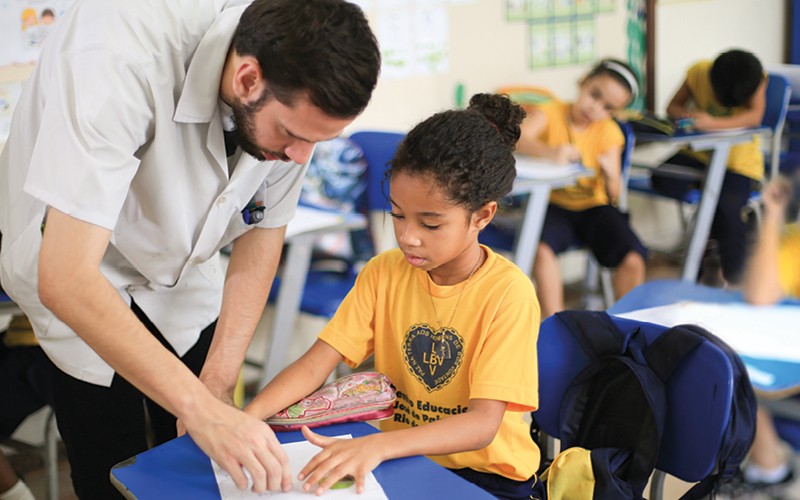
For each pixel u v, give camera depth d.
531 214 3.06
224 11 1.29
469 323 1.30
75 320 1.18
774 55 4.51
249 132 1.19
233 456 1.11
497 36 3.80
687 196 3.85
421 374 1.34
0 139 2.67
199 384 1.19
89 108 1.16
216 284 1.74
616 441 1.42
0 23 2.60
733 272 3.67
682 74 4.33
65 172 1.17
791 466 1.69
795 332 1.72
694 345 1.35
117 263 1.56
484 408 1.22
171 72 1.27
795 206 2.03
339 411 1.27
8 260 1.53
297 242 2.39
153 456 1.20
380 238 3.00
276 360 2.46
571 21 3.95
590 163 3.44
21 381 2.14
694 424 1.35
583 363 1.49
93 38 1.19
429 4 3.59
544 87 3.96
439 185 1.17
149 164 1.34
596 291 3.91
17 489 2.13
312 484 1.09
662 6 4.20
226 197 1.44
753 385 1.51
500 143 1.24
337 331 1.38
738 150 3.92
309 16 1.08
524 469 1.34
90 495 1.66
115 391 1.60
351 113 1.12
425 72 3.64
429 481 1.10
